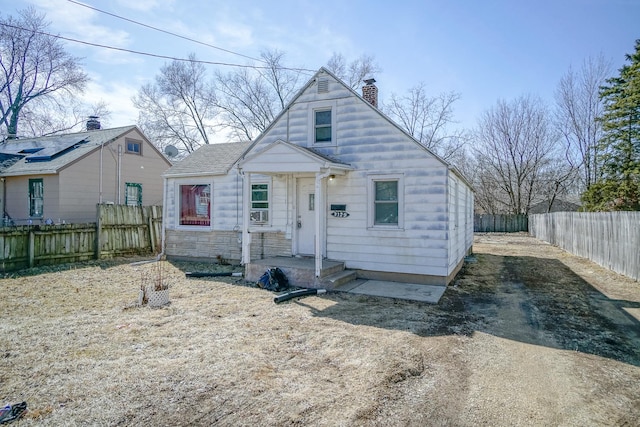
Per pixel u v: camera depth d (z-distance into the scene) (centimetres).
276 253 1067
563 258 1471
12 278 946
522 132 3294
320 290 800
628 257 1020
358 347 484
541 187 3384
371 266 934
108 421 311
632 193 1902
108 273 1029
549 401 352
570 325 596
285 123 1045
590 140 3020
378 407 336
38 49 2758
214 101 3266
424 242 879
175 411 327
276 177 1066
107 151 1722
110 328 550
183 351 464
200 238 1239
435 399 353
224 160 1255
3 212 1677
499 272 1134
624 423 316
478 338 528
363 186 940
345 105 962
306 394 358
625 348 495
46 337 511
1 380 383
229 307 680
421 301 735
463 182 1241
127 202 1823
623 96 2286
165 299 697
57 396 351
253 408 333
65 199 1531
